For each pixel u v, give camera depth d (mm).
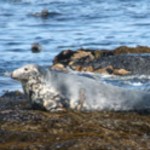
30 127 44500
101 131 44188
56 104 52000
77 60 86438
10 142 41938
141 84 76688
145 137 45000
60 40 131000
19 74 52625
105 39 131750
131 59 84062
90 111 52000
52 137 42531
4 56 107125
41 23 163875
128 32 142875
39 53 110688
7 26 159250
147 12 183000
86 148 39844
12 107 55594
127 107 52406
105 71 82250
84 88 52594
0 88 76938
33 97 52781
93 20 166750
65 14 180625
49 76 52719
